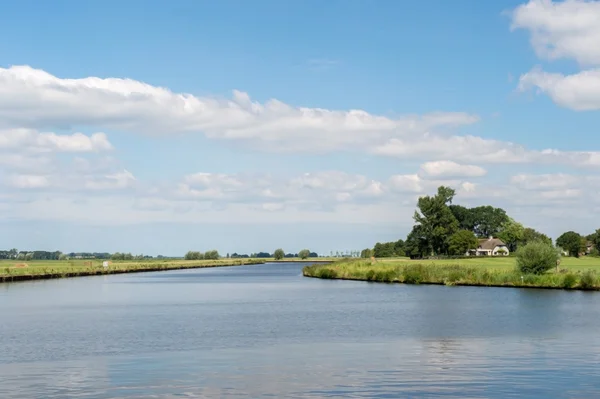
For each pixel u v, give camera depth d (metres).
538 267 103.25
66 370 34.25
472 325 52.59
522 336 45.84
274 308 71.50
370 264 154.50
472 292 91.75
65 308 73.00
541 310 64.56
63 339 46.12
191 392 29.30
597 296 82.00
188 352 40.06
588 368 33.53
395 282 125.88
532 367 33.91
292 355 38.59
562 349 39.75
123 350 40.94
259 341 44.66
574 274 97.31
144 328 52.53
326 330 50.47
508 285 103.38
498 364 34.84
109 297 91.56
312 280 146.38
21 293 99.75
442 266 125.56
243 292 103.88
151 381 31.45
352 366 34.75
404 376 32.03
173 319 59.88
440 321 55.72
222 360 37.03
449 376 31.91
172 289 113.50
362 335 47.31
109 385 30.61
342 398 28.02
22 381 31.53
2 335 48.38
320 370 33.78
